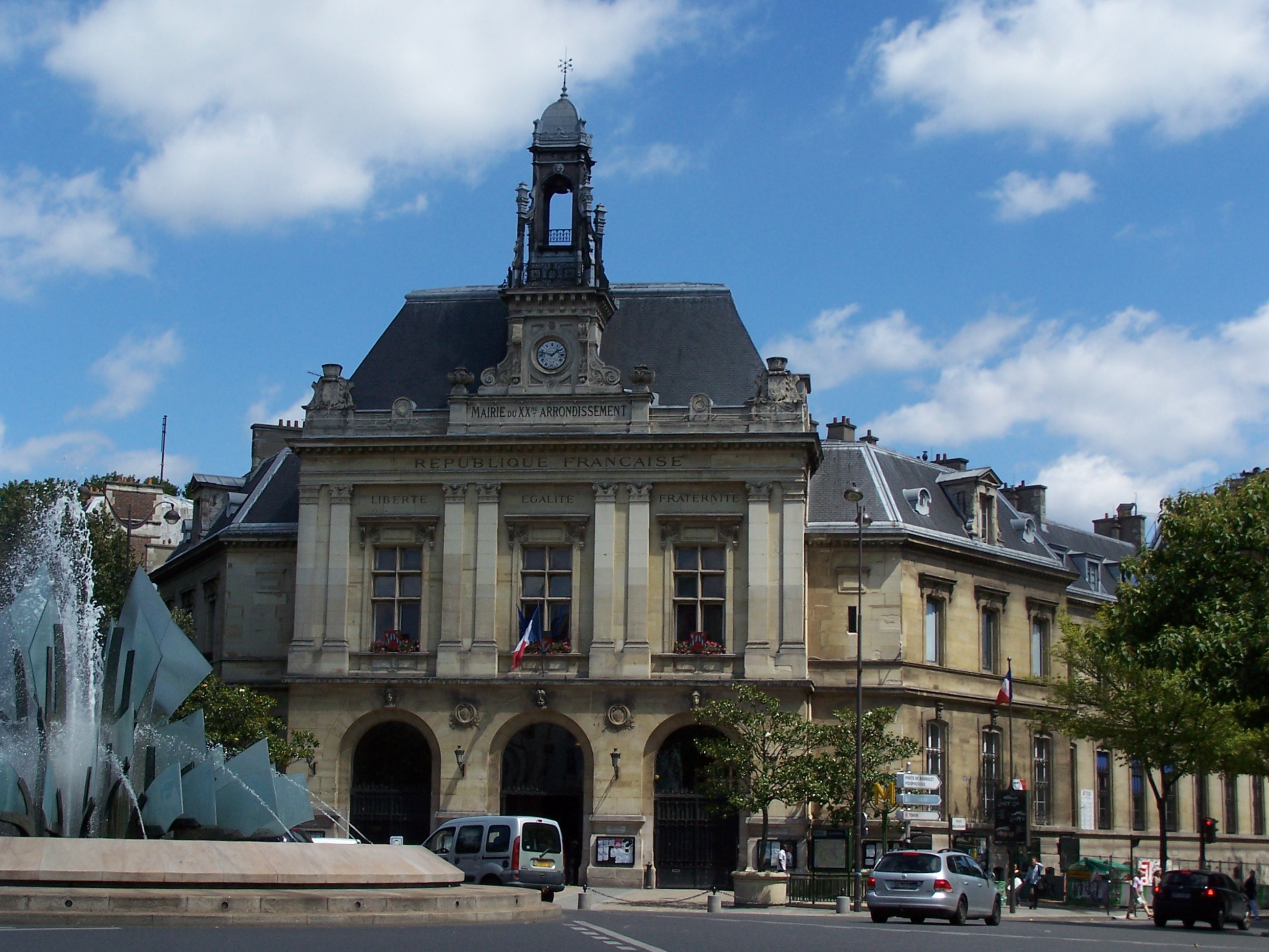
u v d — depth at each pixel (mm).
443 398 67000
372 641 63094
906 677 66188
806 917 44188
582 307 63938
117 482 114312
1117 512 99500
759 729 57625
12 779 34375
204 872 29938
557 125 67312
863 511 57844
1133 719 62125
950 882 41438
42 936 24125
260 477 76000
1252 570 50844
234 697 59188
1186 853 83000
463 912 31438
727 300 68562
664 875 60719
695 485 62469
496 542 62656
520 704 61594
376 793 62656
